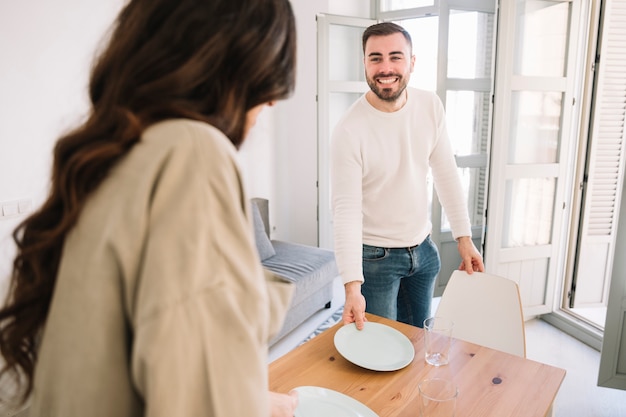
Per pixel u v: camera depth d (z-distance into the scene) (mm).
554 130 2938
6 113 2301
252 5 495
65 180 463
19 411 1817
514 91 2797
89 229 458
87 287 451
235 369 441
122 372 458
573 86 2848
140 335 411
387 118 1690
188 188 440
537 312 3105
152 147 455
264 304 483
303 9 4004
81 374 453
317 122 3818
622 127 2979
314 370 1217
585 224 3076
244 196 497
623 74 2887
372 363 1234
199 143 457
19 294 517
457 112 3324
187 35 478
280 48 529
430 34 4148
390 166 1725
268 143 4254
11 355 547
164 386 406
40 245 486
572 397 2305
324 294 3289
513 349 1509
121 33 504
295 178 4332
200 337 422
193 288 421
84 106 2576
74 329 458
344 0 4016
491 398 1084
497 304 1578
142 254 436
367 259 1812
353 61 4066
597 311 3248
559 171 2939
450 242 3480
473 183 3480
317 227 4051
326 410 1024
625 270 2172
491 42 3305
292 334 3010
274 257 3291
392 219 1780
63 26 2475
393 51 1575
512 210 2973
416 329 1438
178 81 472
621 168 3035
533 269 3064
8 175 2340
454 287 1681
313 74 4039
